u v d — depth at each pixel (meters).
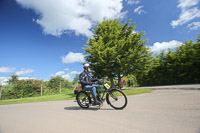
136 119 2.83
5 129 2.73
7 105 7.66
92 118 3.17
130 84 27.67
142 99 5.85
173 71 18.50
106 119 3.00
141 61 13.16
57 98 9.47
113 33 14.55
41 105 6.34
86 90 4.44
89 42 14.45
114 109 4.08
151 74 22.20
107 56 12.77
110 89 4.30
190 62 16.33
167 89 10.40
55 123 2.95
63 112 4.17
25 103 7.95
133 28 15.54
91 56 13.71
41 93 15.43
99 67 13.94
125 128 2.34
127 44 13.51
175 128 2.18
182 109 3.47
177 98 5.39
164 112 3.27
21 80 15.32
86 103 4.53
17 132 2.50
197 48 16.28
